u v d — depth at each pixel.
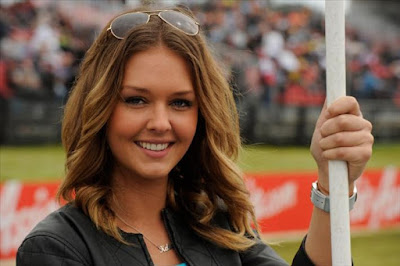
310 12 16.39
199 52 1.78
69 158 1.83
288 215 7.73
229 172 1.96
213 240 1.89
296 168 11.92
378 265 7.48
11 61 11.69
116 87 1.73
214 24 15.08
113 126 1.76
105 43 1.78
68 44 12.48
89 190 1.79
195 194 1.98
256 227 2.07
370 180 8.67
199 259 1.85
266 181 7.57
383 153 14.10
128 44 1.72
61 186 1.83
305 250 1.89
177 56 1.75
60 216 1.75
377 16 17.70
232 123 1.95
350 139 1.59
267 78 14.47
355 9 17.58
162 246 1.84
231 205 1.99
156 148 1.76
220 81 1.86
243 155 2.22
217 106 1.84
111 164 1.87
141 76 1.72
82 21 12.90
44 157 10.66
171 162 1.79
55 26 12.55
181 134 1.78
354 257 7.72
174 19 1.77
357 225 8.61
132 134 1.75
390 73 16.86
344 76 1.60
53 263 1.63
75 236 1.70
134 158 1.76
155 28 1.74
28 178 9.50
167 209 1.90
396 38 17.47
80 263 1.66
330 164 1.63
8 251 6.02
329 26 1.60
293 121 14.14
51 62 12.03
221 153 1.94
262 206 7.53
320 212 1.84
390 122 15.40
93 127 1.75
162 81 1.72
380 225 8.75
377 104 15.38
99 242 1.71
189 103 1.80
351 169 1.64
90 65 1.81
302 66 15.27
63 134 1.87
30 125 11.39
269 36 15.38
